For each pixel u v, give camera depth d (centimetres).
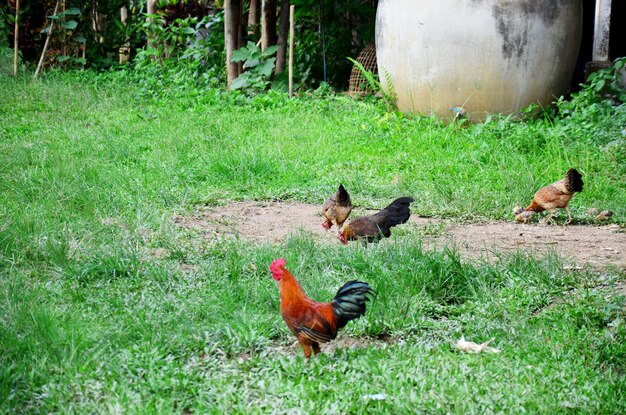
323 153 1212
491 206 987
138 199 942
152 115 1445
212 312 615
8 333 540
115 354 536
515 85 1355
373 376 505
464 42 1335
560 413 468
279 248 767
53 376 496
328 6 1786
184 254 761
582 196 1030
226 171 1095
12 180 965
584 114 1275
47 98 1568
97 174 1023
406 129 1330
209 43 1825
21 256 720
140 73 1773
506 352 558
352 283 530
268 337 586
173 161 1134
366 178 1107
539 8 1333
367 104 1493
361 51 1805
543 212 963
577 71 1694
